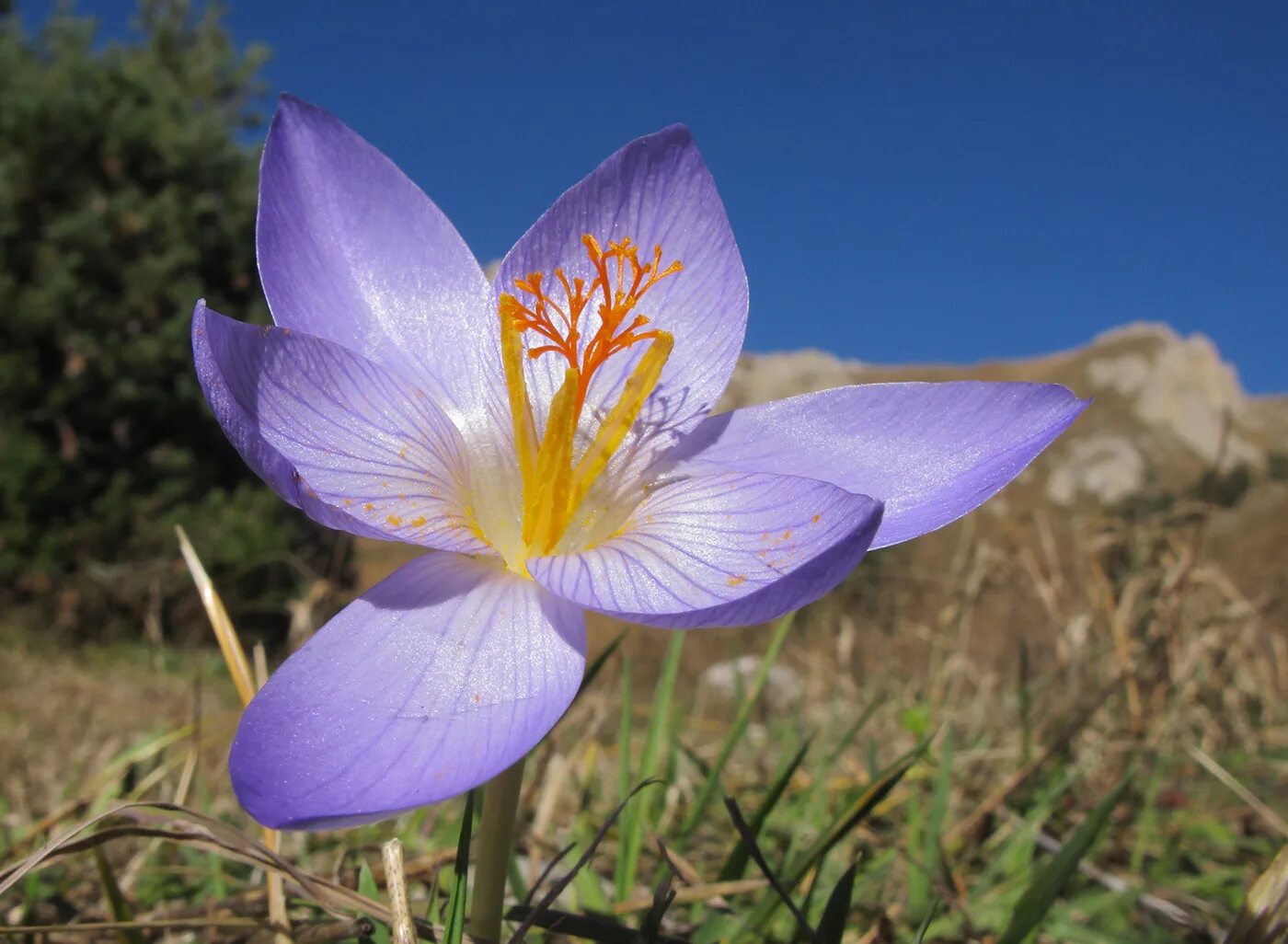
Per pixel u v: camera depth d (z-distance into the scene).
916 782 0.13
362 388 0.08
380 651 0.07
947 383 0.08
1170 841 0.13
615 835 0.12
